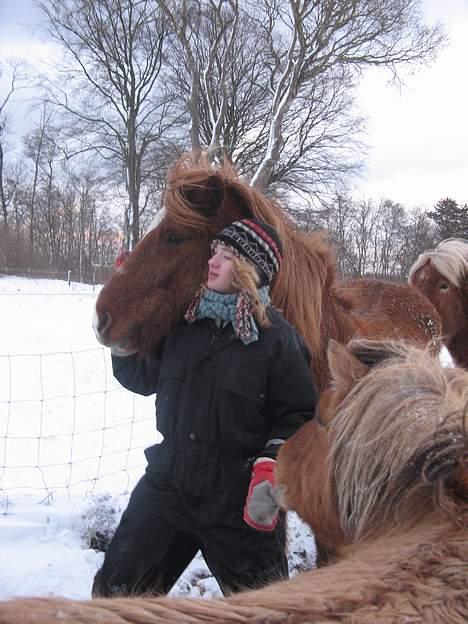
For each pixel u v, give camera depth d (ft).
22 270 142.20
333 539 5.43
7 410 24.08
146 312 8.52
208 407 7.25
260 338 7.30
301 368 7.45
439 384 4.69
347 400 5.11
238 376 7.20
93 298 80.74
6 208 184.34
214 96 55.31
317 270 10.32
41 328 49.14
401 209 181.37
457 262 15.74
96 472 17.51
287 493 5.90
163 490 7.61
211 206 8.86
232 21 50.03
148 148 104.42
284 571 7.89
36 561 11.77
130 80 101.19
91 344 42.78
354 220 181.68
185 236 8.69
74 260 188.14
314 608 3.31
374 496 4.52
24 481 16.46
